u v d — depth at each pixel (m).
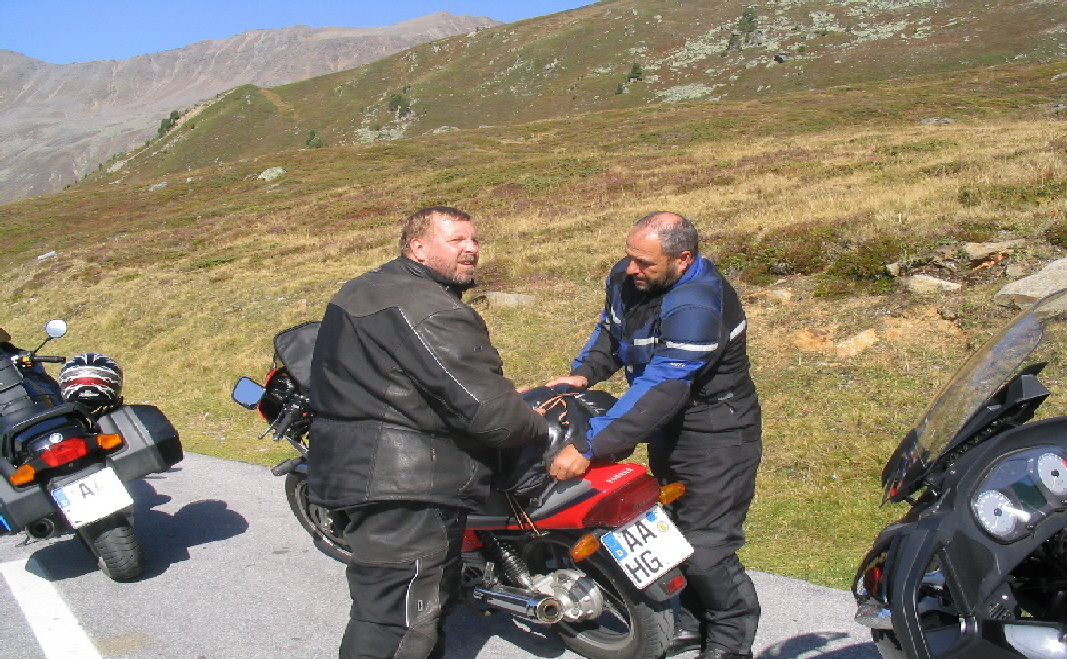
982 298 9.37
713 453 3.58
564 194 27.78
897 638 2.63
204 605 4.80
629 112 61.91
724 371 3.54
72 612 4.79
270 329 14.07
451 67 183.75
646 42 170.75
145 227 35.28
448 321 3.05
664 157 34.78
